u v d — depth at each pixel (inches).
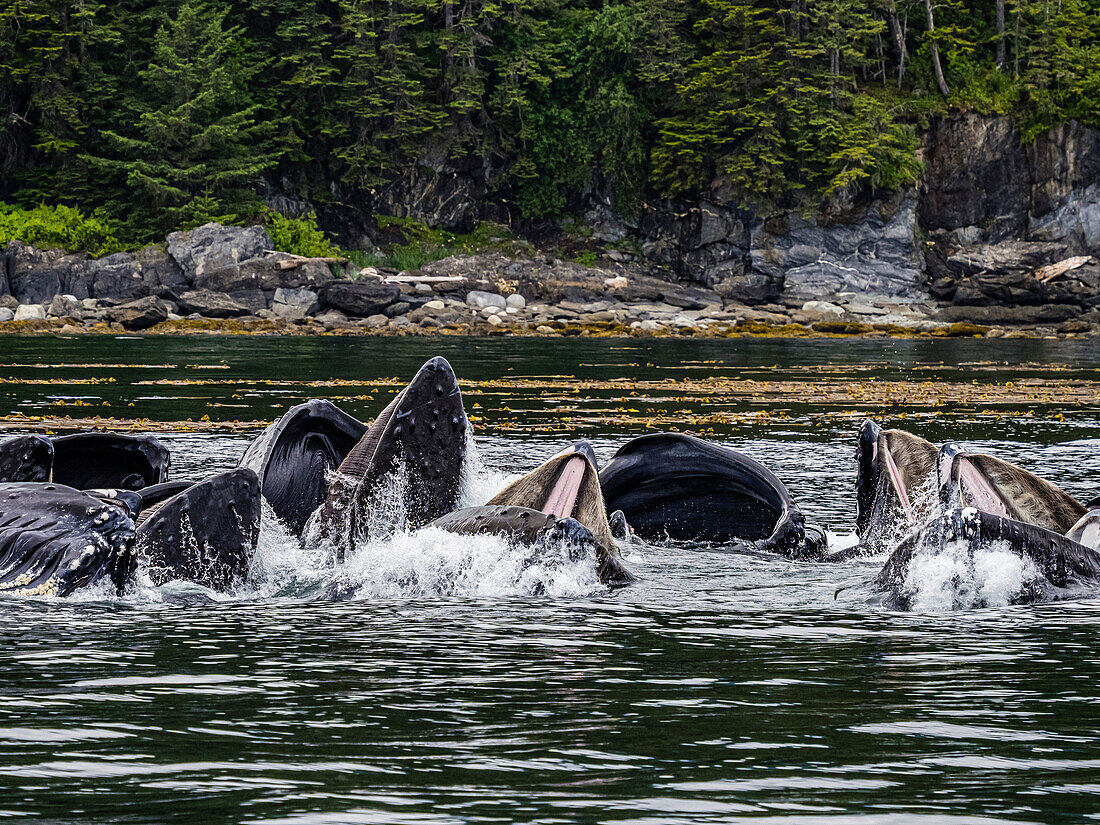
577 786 584.7
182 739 664.4
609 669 843.4
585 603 1106.7
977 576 1098.7
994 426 3021.7
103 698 753.0
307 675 818.8
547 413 3307.1
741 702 749.3
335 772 605.6
